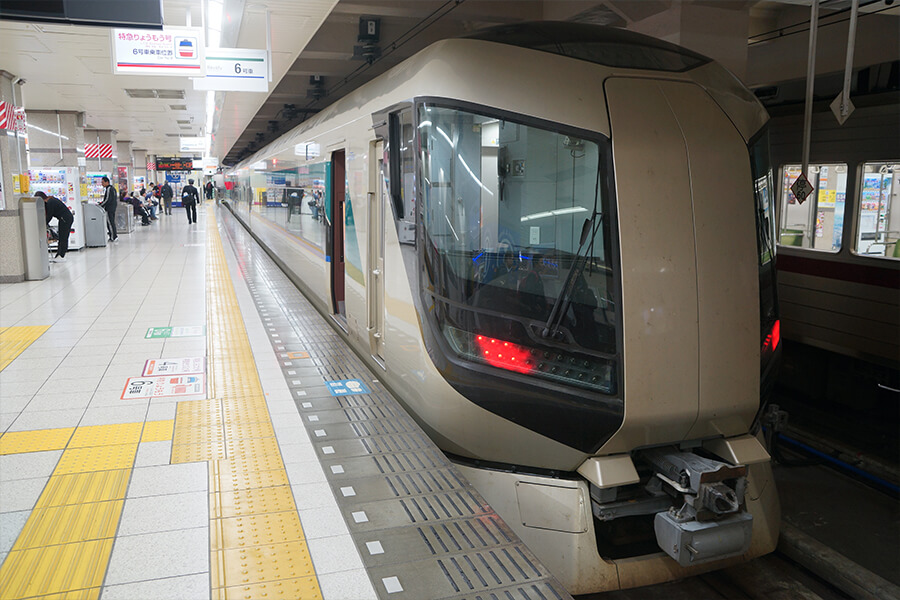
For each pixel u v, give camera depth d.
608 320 3.41
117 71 8.38
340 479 3.67
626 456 3.56
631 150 3.43
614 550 3.72
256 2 7.33
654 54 3.85
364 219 5.48
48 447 4.10
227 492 3.51
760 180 3.78
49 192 14.66
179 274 11.39
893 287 6.66
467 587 2.72
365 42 9.84
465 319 3.77
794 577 4.44
